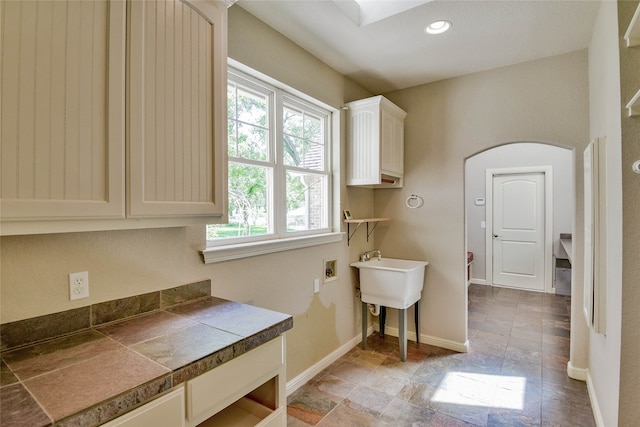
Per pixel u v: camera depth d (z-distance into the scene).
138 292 1.53
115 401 0.86
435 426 2.01
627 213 1.43
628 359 1.43
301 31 2.29
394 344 3.23
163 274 1.63
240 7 2.02
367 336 3.40
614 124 1.57
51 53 0.98
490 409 2.17
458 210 3.08
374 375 2.63
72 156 1.03
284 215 2.45
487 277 5.64
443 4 1.99
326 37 2.37
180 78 1.35
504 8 2.03
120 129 1.14
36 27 0.96
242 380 1.23
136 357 1.08
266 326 1.36
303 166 2.69
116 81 1.13
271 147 2.36
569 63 2.60
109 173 1.11
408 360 2.88
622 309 1.44
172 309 1.60
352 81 3.13
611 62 1.64
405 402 2.26
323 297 2.76
